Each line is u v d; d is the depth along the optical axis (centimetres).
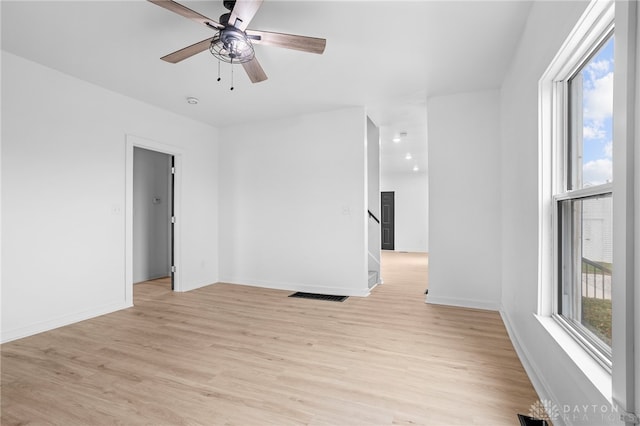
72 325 314
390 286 494
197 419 166
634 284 96
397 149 691
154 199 569
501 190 356
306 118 458
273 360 235
